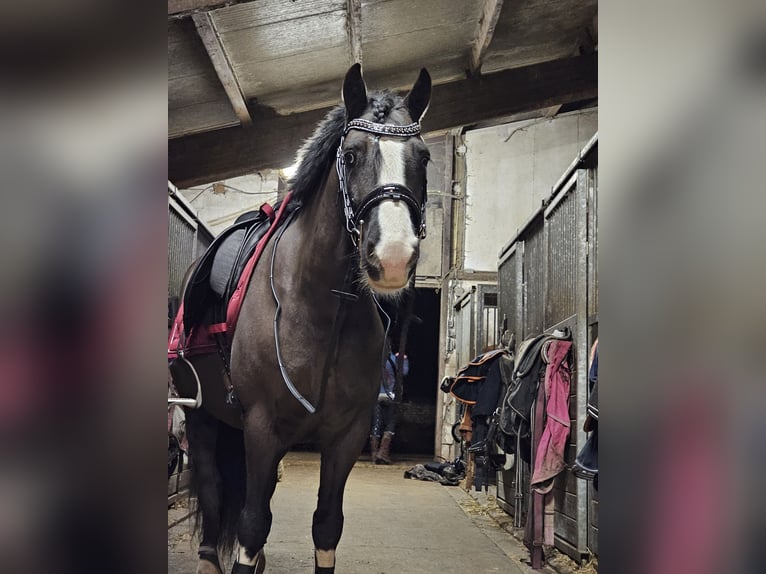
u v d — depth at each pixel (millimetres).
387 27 4117
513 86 4934
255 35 3762
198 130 4770
